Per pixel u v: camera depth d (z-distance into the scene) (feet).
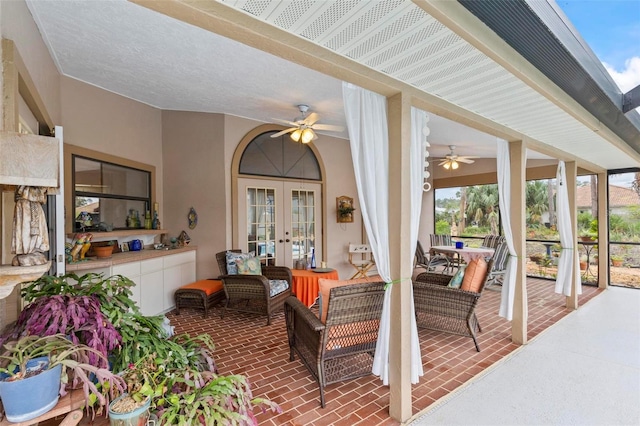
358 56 5.76
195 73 11.23
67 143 11.48
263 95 13.32
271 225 18.29
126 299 5.09
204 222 16.44
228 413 3.99
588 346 10.71
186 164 16.47
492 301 16.26
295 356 9.89
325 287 8.52
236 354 10.18
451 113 8.17
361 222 22.40
